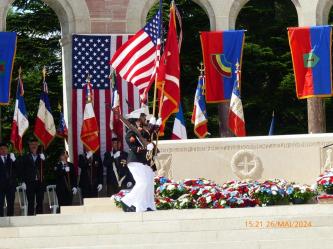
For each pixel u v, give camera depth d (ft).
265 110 204.54
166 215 99.96
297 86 155.12
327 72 154.61
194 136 199.93
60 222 99.40
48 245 93.40
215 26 158.51
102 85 154.71
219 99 153.58
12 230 95.14
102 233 95.55
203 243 92.27
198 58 203.10
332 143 125.29
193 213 100.12
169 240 93.97
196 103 148.97
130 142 105.29
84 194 145.48
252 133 204.74
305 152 125.18
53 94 206.90
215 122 199.52
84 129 147.13
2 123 204.54
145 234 94.22
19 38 211.00
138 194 104.94
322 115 157.99
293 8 209.87
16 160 136.67
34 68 210.38
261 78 206.80
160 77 123.24
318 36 154.92
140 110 108.68
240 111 140.26
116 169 140.46
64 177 142.10
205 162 124.98
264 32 208.13
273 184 114.11
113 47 156.25
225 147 125.08
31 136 203.10
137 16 157.79
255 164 124.77
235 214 100.68
